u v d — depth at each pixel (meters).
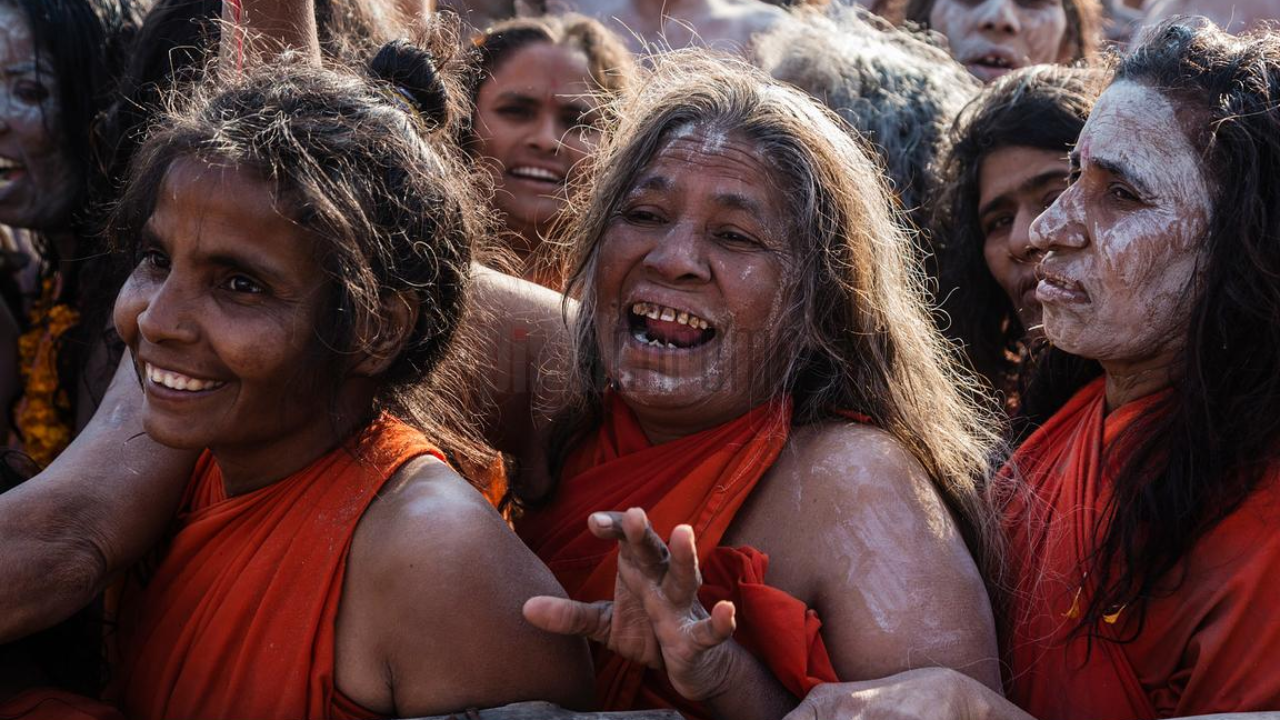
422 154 1.86
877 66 3.33
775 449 2.00
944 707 1.69
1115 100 2.04
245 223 1.70
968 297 3.01
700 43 4.02
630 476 2.10
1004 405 2.86
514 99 3.41
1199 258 1.97
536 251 3.21
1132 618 1.93
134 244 1.88
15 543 1.83
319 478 1.83
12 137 2.84
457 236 1.90
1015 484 2.17
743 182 2.02
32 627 1.84
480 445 2.21
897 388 2.13
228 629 1.79
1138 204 2.00
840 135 2.15
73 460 1.96
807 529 1.92
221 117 1.79
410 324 1.85
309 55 2.32
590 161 2.84
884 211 2.19
